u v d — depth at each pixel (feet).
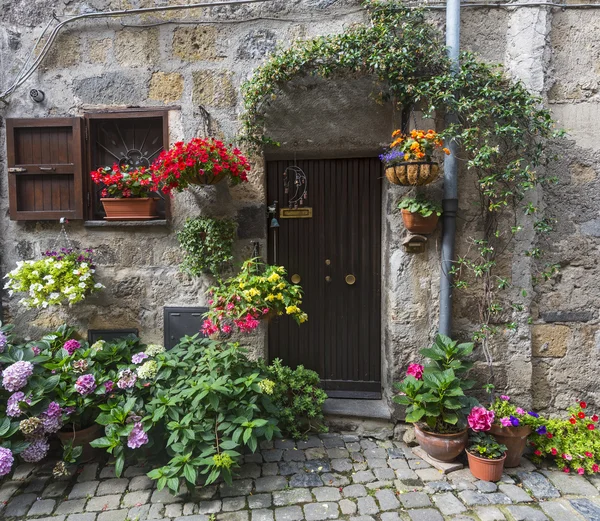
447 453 7.84
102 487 7.43
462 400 8.08
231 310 8.13
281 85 9.07
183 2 9.38
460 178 9.02
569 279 9.13
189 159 7.95
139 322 9.95
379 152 9.62
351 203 10.28
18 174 9.75
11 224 9.93
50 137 9.77
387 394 9.77
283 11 9.23
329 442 8.93
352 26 9.05
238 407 7.54
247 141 9.34
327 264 10.43
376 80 8.91
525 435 7.89
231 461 6.72
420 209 8.47
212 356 7.89
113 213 9.53
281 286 8.30
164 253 9.82
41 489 7.41
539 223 8.55
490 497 7.11
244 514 6.70
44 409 7.45
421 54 8.34
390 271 9.31
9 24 9.71
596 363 9.18
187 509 6.82
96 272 9.89
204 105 9.48
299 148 9.43
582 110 8.90
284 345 10.66
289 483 7.49
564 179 8.98
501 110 8.22
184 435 6.87
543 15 8.54
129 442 7.06
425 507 6.86
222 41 9.42
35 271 8.96
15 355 7.93
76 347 8.70
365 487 7.40
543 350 9.20
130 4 9.49
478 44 8.80
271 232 10.41
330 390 10.53
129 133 10.08
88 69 9.68
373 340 10.43
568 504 6.96
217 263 9.34
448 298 8.94
